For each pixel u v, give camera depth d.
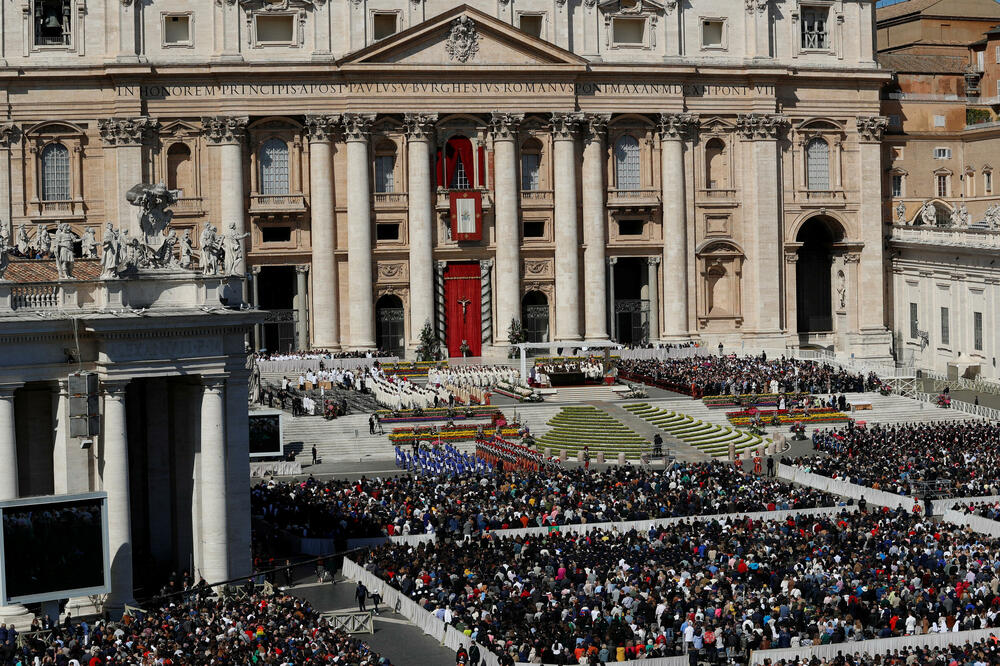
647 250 153.38
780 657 63.16
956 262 148.12
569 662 62.94
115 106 139.50
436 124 146.75
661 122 151.75
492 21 145.00
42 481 73.38
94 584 68.88
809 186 158.00
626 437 117.06
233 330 74.62
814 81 156.50
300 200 144.00
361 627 71.62
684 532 82.44
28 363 70.19
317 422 118.00
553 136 149.38
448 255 148.25
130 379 71.69
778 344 155.38
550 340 151.88
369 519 85.50
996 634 65.19
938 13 177.62
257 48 142.62
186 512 77.56
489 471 101.56
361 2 144.12
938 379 146.75
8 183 138.88
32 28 139.00
